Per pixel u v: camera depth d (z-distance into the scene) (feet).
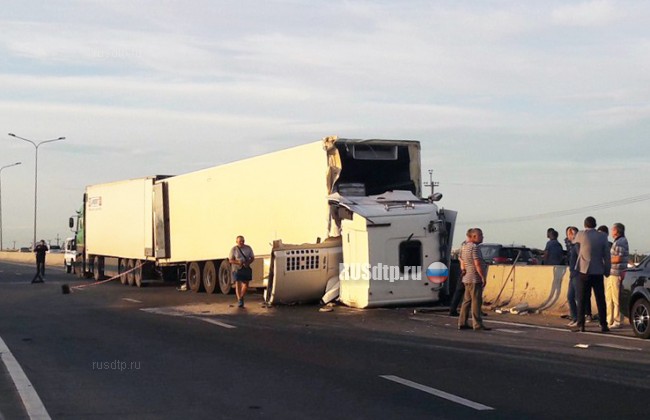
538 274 61.31
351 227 60.80
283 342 43.60
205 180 84.69
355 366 35.63
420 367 35.22
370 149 63.62
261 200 72.74
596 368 34.55
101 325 52.85
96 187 116.98
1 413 27.02
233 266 67.56
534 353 38.93
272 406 27.76
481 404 27.78
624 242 50.49
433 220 60.90
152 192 96.89
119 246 107.14
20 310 64.49
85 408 27.68
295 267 62.69
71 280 118.62
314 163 64.18
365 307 59.93
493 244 95.04
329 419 25.84
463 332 47.62
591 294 54.03
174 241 92.48
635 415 26.02
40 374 34.24
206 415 26.50
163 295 82.94
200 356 38.93
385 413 26.58
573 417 25.82
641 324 44.11
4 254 282.56
